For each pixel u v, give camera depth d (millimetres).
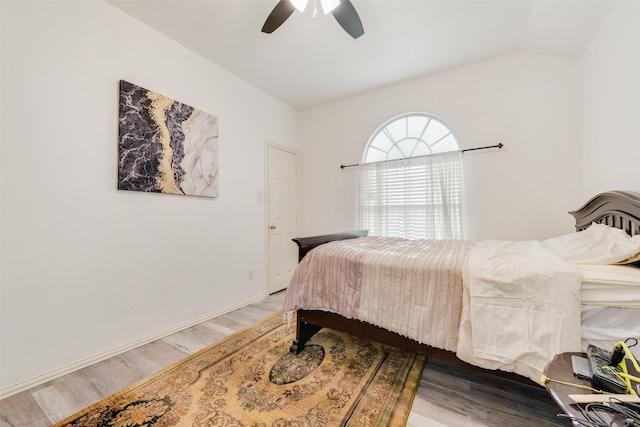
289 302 1811
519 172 2658
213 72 2715
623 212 1471
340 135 3709
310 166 3963
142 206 2121
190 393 1473
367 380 1566
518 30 2307
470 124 2873
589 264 1239
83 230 1801
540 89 2580
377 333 1573
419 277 1422
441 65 2869
